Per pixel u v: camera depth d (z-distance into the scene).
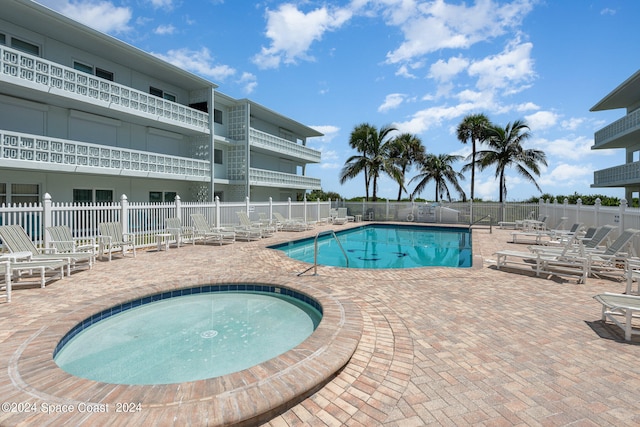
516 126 25.86
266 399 2.47
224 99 22.86
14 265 6.13
